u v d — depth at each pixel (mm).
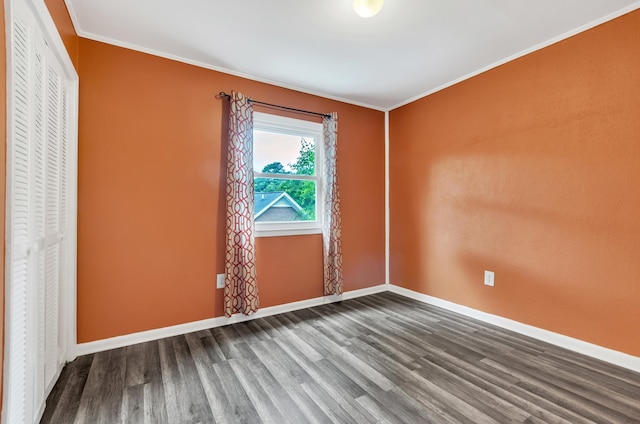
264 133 3100
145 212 2408
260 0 1864
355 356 2156
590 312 2131
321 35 2254
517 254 2543
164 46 2389
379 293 3752
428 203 3324
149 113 2426
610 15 2004
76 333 2154
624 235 1977
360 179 3645
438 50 2467
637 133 1918
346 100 3520
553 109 2307
